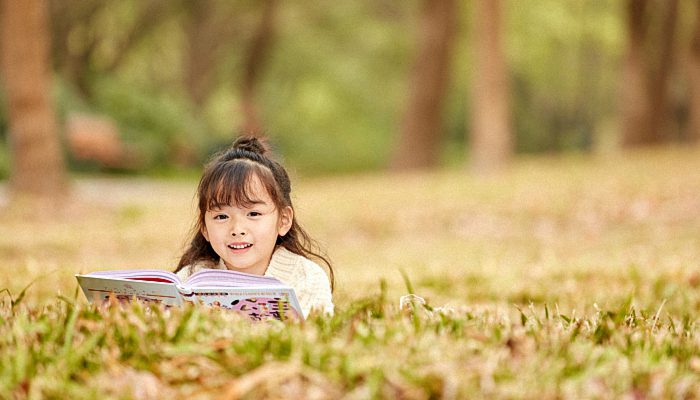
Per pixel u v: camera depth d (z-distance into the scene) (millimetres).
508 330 3553
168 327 3312
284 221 4332
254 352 2980
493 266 9008
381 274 8508
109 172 30406
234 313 3527
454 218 14820
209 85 44438
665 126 36094
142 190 26125
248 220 4090
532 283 7844
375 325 3508
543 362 3041
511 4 34219
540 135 57406
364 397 2598
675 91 46031
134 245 11781
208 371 2936
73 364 2963
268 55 44031
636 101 32688
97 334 3184
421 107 31438
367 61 49500
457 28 34469
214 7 42406
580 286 7625
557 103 55562
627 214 14117
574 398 2740
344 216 15430
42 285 6801
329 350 2955
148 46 45906
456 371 2793
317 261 4539
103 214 16703
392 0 44250
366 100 52281
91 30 38219
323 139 53188
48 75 18594
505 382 2773
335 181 30328
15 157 18422
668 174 18234
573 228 13609
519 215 14750
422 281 8086
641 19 32188
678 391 2910
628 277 7965
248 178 4074
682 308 6199
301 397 2676
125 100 34500
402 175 30547
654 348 3521
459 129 58781
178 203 20266
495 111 25500
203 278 3709
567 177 19359
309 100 52031
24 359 2932
